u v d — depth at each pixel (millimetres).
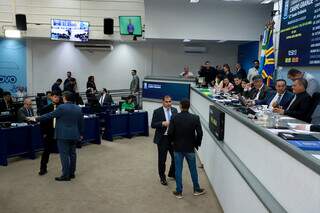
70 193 4352
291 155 1831
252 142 2680
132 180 4887
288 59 6262
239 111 3398
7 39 11859
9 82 12039
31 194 4309
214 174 4305
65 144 4773
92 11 12055
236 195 3057
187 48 12633
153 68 12961
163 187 4586
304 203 1707
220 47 12656
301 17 5734
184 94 8414
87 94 10188
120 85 13008
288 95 4418
